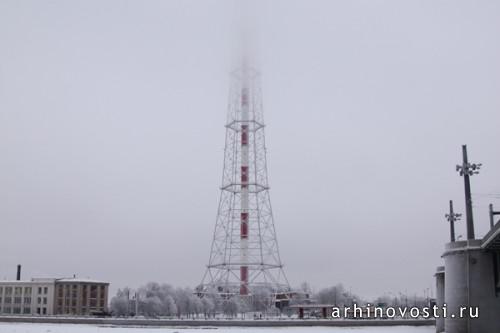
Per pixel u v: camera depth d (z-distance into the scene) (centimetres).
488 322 7925
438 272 11231
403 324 15538
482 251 8056
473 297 8025
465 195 8650
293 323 15575
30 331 13562
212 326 15612
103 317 18462
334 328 14875
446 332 8406
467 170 8644
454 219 11338
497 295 7969
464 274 8138
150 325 15875
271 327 15338
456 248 8288
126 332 13325
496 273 8000
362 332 13488
